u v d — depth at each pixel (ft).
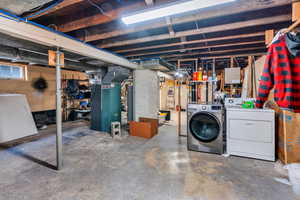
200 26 7.47
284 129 7.16
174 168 7.20
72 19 6.88
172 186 5.84
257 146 7.97
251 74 11.85
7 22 5.29
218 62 16.07
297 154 6.91
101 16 6.20
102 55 9.93
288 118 7.06
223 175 6.56
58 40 7.06
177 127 15.94
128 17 5.67
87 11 6.51
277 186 5.77
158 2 5.27
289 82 3.95
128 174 6.71
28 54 10.05
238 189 5.62
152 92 15.29
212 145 8.81
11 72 14.89
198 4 4.86
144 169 7.13
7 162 7.96
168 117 19.17
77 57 10.93
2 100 12.16
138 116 15.08
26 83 15.81
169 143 10.82
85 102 20.56
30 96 16.14
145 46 10.11
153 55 12.72
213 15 5.98
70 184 6.01
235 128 8.45
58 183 6.08
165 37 8.16
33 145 10.57
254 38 8.96
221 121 8.57
